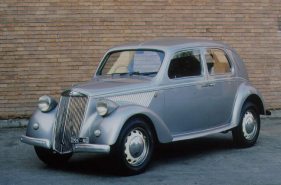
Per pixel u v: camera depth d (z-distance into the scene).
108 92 7.44
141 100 7.65
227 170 7.57
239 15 12.18
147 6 11.76
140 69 8.09
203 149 8.88
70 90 7.48
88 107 7.30
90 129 7.24
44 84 11.43
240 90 8.83
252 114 8.96
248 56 12.24
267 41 12.32
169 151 8.77
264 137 9.80
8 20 11.28
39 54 11.40
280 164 7.86
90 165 7.98
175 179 7.16
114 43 11.66
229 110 8.69
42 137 7.55
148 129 7.50
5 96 11.31
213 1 12.05
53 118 7.59
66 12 11.46
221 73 8.66
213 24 12.07
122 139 7.20
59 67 11.47
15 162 8.20
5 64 11.30
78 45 11.52
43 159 7.90
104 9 11.59
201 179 7.14
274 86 12.34
